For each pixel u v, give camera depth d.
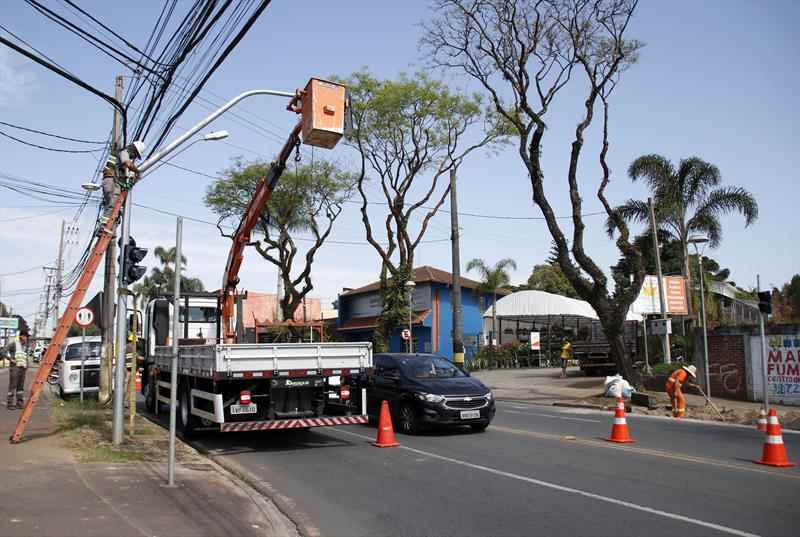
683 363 24.27
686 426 15.36
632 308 27.36
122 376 11.71
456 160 32.97
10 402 17.56
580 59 22.19
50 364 11.64
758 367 20.97
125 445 11.47
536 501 7.75
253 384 11.84
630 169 30.48
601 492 8.15
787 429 15.08
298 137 13.71
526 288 63.78
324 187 38.34
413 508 7.55
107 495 7.50
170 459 8.17
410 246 33.53
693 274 32.62
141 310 20.81
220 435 13.76
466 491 8.33
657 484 8.58
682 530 6.50
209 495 7.77
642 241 33.50
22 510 6.71
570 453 11.09
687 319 33.00
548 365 43.22
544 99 23.03
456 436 13.30
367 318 48.50
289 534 6.49
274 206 38.81
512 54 22.69
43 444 11.09
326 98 11.81
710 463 10.08
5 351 18.16
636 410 19.27
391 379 14.53
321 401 12.15
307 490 8.58
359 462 10.50
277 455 11.31
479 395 13.53
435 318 43.81
